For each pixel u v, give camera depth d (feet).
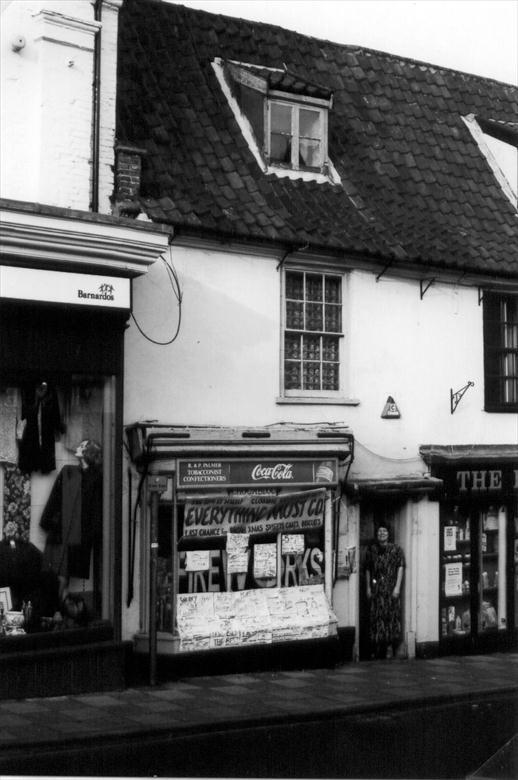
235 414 46.16
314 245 47.44
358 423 50.62
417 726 37.68
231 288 46.26
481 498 55.06
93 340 39.78
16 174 39.37
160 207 43.65
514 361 57.57
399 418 52.19
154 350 43.78
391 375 52.03
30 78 39.86
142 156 43.06
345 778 30.30
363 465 50.62
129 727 33.99
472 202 57.11
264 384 47.26
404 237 51.70
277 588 45.70
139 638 42.39
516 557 57.31
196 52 51.96
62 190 40.34
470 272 53.67
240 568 44.57
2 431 38.24
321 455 46.96
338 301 50.55
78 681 39.19
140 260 40.04
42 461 39.17
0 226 36.04
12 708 36.24
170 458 42.50
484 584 55.88
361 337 50.90
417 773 31.19
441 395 54.08
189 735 34.71
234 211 46.16
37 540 38.93
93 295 39.09
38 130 39.75
